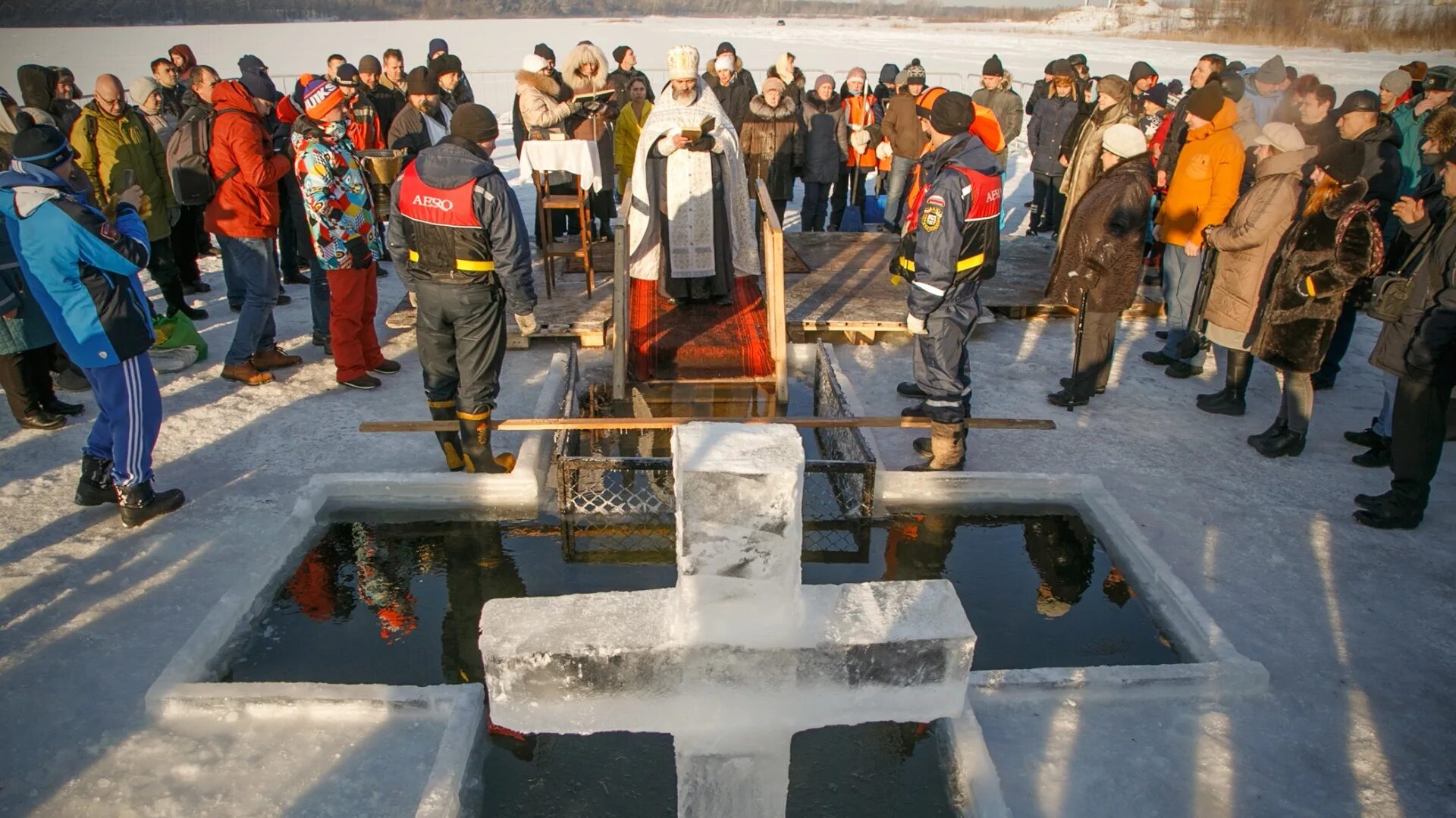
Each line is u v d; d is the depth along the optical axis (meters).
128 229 4.08
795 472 1.49
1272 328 4.99
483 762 3.00
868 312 6.95
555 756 3.03
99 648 3.51
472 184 4.19
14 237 3.83
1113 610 3.90
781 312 5.92
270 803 2.80
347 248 5.60
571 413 5.24
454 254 4.31
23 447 5.17
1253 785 2.92
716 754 1.79
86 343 3.99
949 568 4.21
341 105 5.46
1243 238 5.12
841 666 1.67
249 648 3.58
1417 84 7.81
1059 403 5.86
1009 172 14.55
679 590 1.64
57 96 8.43
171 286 6.93
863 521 4.52
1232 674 3.31
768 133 9.44
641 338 6.30
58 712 3.17
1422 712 3.26
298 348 6.70
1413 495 4.41
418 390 5.98
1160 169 7.73
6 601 3.78
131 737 3.05
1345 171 4.53
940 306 4.56
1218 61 7.41
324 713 3.13
